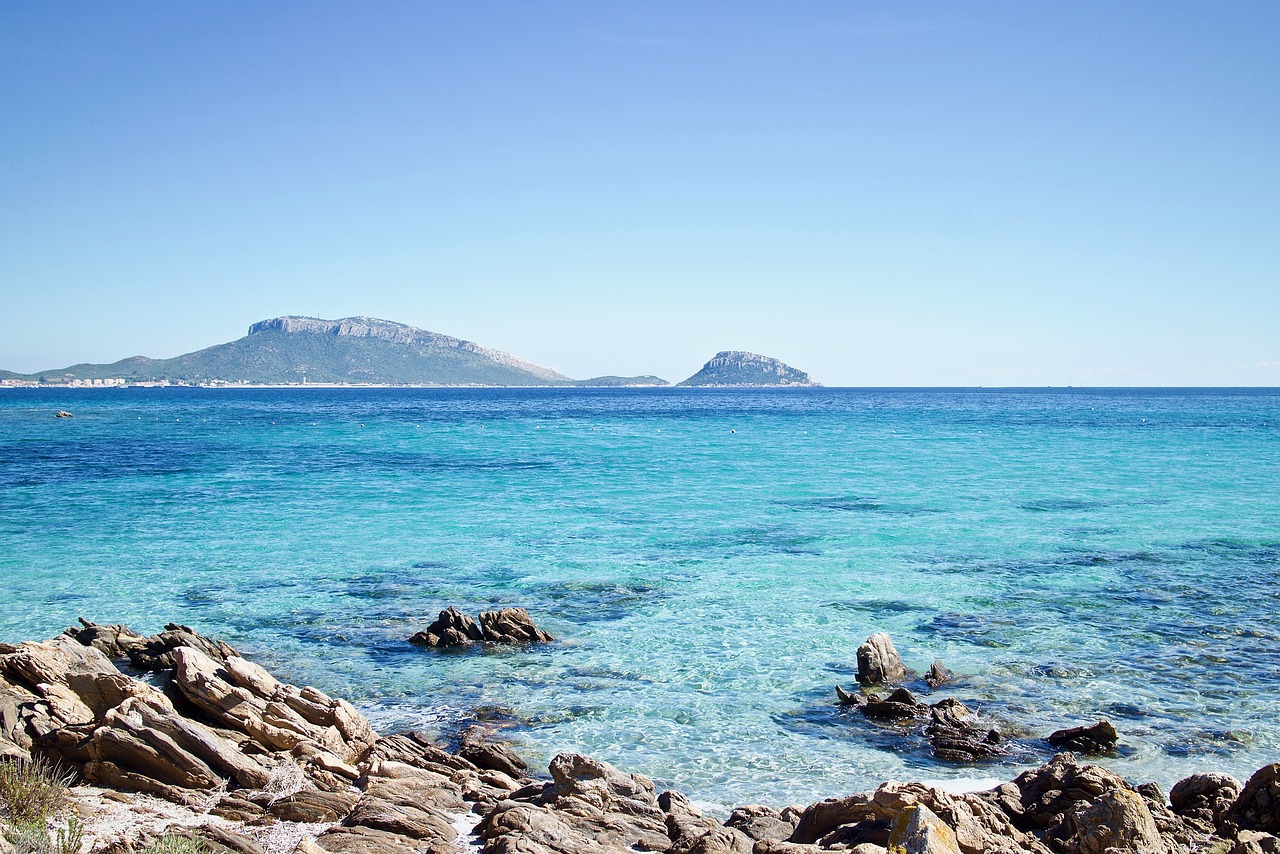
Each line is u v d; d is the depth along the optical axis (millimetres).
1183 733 17484
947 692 19750
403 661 21828
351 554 33688
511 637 23297
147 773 13664
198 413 160500
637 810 13477
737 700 19328
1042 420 141250
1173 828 12547
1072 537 37094
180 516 41938
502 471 62469
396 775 14320
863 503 46844
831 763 16297
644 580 29641
